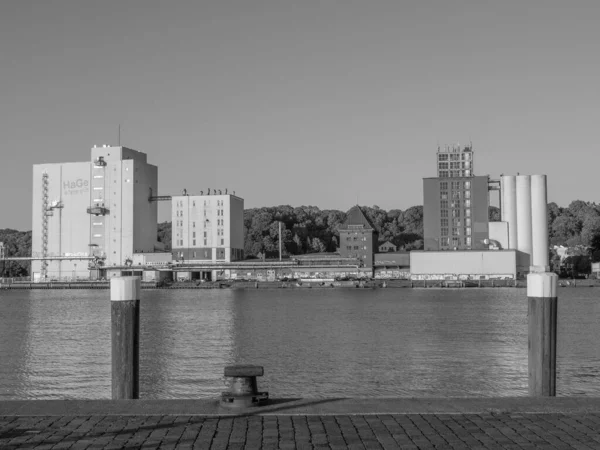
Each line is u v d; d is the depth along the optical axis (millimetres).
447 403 16281
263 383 42719
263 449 12945
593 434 13844
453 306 124500
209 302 146750
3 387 42188
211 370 47781
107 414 15469
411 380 43406
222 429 14320
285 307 125812
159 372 46969
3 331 80625
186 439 13594
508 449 12945
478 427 14438
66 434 13961
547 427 14391
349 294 184250
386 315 102312
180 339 69375
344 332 75812
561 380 43031
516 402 16234
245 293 198125
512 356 54219
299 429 14305
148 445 13227
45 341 68688
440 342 64875
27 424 14703
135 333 17250
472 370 47156
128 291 17125
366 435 13844
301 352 57750
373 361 51844
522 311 109000
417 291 199750
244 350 59500
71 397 39250
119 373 17141
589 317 96375
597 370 46938
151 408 15922
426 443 13320
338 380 43562
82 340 69562
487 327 80625
